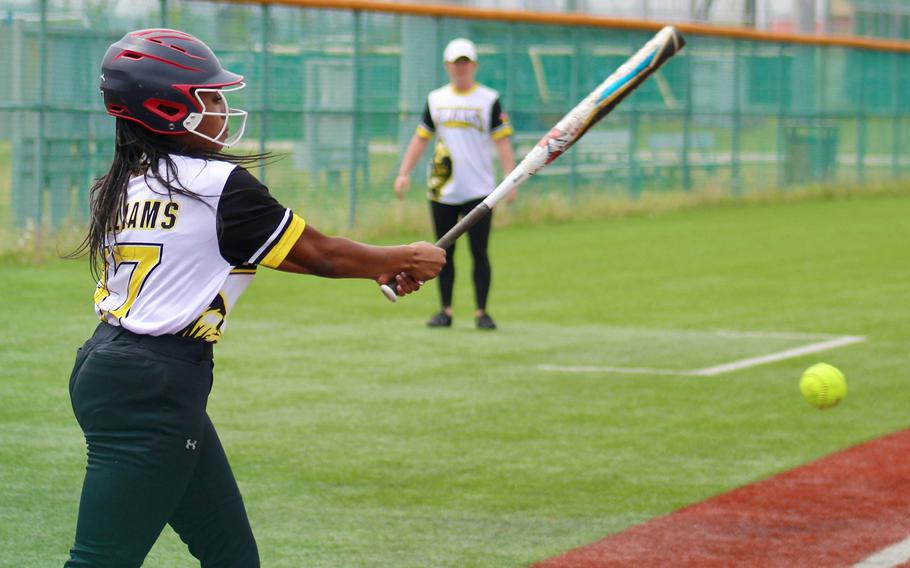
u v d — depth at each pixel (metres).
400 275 12.13
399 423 23.58
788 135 81.38
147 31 11.19
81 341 30.95
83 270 42.81
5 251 44.56
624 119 69.50
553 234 58.19
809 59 82.69
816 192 81.88
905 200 82.12
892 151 90.62
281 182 52.56
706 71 74.88
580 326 34.53
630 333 33.50
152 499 10.74
